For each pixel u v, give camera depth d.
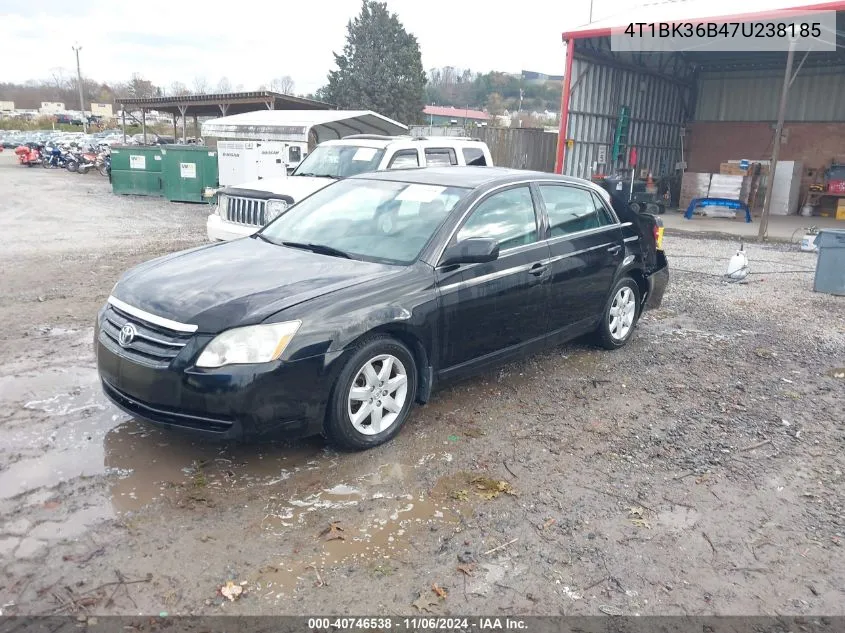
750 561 3.25
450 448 4.25
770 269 11.01
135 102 32.03
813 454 4.37
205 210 17.91
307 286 3.99
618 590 3.01
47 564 2.99
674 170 24.77
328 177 9.52
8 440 4.08
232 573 2.99
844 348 6.66
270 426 3.68
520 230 5.08
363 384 4.07
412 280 4.24
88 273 8.95
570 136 19.41
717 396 5.30
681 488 3.89
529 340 5.19
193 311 3.72
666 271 6.88
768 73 22.84
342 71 52.62
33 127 74.06
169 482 3.69
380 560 3.13
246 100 28.23
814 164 22.22
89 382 5.04
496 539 3.33
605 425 4.69
